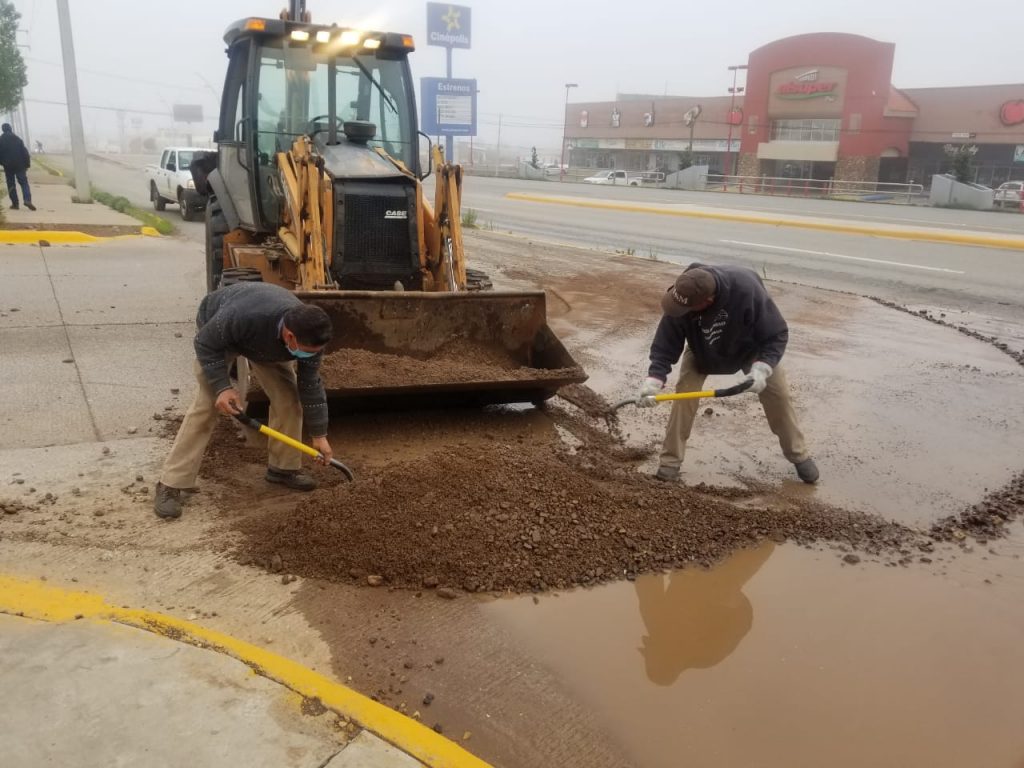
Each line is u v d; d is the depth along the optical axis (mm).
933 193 33875
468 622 3625
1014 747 3000
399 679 3215
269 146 7137
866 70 45656
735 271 4668
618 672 3344
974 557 4367
